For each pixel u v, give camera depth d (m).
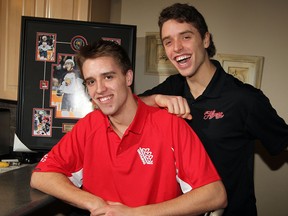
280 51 1.97
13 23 1.87
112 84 1.06
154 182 1.12
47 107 1.68
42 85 1.67
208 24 2.06
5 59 1.91
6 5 1.87
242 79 2.04
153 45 2.17
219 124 1.32
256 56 2.00
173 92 1.52
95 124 1.22
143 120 1.14
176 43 1.26
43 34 1.65
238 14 2.02
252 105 1.29
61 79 1.67
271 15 1.97
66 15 1.79
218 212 1.06
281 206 1.77
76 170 1.25
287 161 1.73
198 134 1.35
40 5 1.80
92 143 1.20
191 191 1.05
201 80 1.38
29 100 1.67
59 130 1.69
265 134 1.35
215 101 1.34
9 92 1.92
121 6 2.21
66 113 1.69
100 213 1.02
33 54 1.66
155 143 1.12
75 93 1.68
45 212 1.58
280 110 2.00
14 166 1.74
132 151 1.13
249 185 1.39
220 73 1.39
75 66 1.67
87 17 1.79
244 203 1.37
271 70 2.00
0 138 1.88
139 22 2.19
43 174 1.16
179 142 1.12
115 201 1.16
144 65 2.20
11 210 0.97
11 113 2.19
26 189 1.16
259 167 1.80
